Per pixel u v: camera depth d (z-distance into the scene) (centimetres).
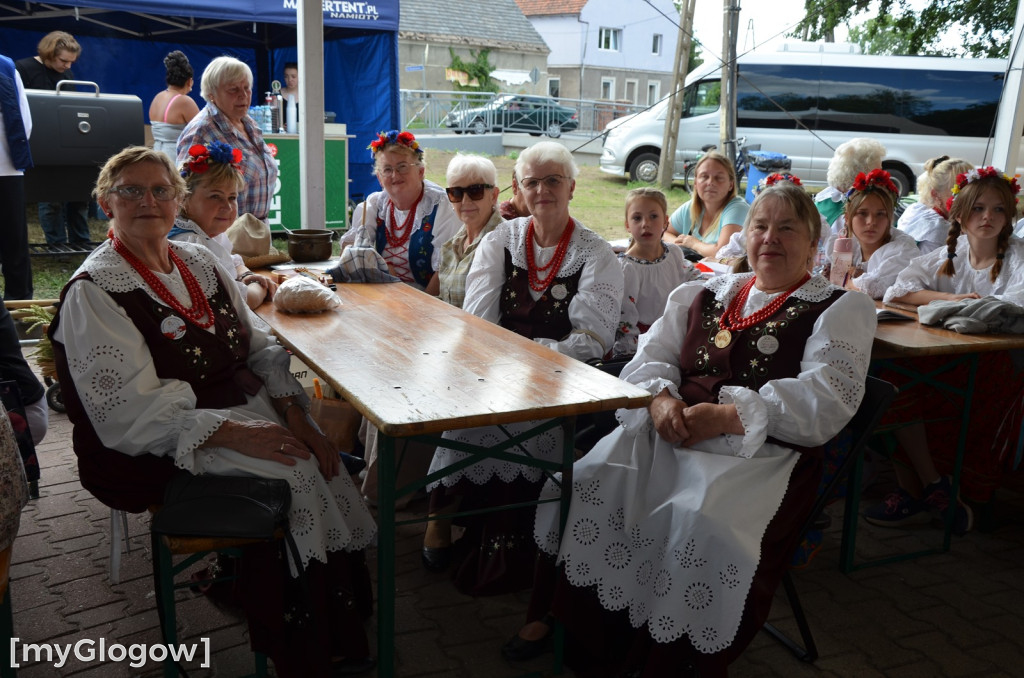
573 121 1895
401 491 219
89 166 705
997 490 396
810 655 262
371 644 264
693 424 249
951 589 308
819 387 239
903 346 295
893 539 347
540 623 260
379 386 229
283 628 225
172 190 240
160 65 1050
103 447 232
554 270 312
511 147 1742
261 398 257
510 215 406
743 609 222
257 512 211
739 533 225
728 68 871
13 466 218
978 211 347
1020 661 265
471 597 297
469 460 229
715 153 514
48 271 716
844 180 478
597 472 249
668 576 229
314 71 510
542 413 214
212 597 287
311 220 528
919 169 1220
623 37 3247
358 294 358
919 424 341
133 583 297
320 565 229
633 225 362
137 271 236
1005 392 335
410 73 2503
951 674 258
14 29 961
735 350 259
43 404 282
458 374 242
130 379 225
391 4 885
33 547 320
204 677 247
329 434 346
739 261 284
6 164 570
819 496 260
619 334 351
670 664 230
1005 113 640
